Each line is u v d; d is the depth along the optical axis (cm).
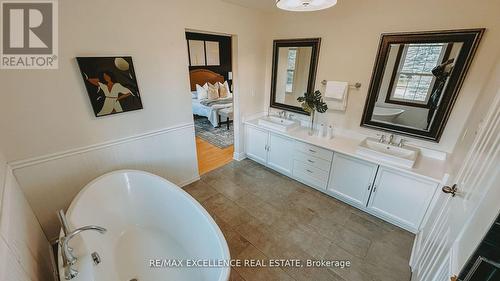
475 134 135
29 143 164
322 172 267
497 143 84
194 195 271
